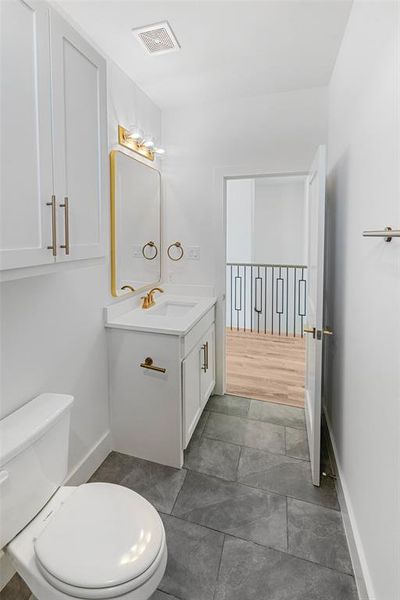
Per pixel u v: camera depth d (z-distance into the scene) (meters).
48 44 1.09
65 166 1.20
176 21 1.67
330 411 2.24
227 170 2.65
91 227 1.38
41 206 1.08
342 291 1.84
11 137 0.96
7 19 0.94
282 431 2.38
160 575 1.02
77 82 1.26
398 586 0.94
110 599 0.91
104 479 1.90
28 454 1.16
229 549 1.47
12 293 1.34
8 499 1.08
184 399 1.99
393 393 1.02
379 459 1.14
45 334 1.52
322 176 1.74
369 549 1.22
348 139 1.68
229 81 2.30
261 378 3.30
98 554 1.00
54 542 1.03
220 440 2.27
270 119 2.52
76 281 1.74
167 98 2.56
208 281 2.81
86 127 1.33
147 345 1.97
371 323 1.26
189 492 1.80
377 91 1.20
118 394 2.07
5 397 1.31
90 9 1.58
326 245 2.40
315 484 1.85
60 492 1.32
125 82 2.18
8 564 1.26
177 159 2.78
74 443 1.78
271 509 1.69
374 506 1.18
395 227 1.01
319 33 1.78
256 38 1.82
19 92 0.99
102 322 2.00
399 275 0.98
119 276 2.15
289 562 1.41
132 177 2.29
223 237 2.75
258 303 5.34
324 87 2.38
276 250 6.18
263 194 6.15
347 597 1.28
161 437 2.01
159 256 2.81
